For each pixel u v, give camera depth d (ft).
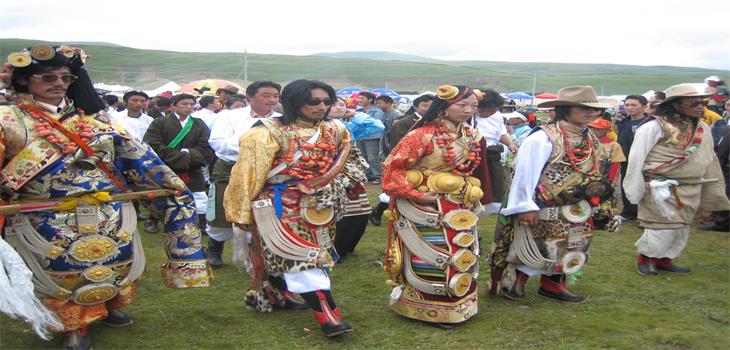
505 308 15.85
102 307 12.54
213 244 19.47
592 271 19.27
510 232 15.93
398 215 14.39
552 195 15.25
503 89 342.44
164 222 13.48
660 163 18.21
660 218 18.33
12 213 11.34
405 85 364.38
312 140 13.60
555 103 15.19
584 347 13.35
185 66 383.86
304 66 420.77
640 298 16.71
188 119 21.33
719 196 18.75
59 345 13.15
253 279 15.25
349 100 38.78
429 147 13.88
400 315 15.15
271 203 13.52
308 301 13.57
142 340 13.56
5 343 13.20
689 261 20.68
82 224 11.91
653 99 29.63
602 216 15.90
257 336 13.88
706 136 18.34
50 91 11.64
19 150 11.48
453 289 13.92
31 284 10.74
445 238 14.02
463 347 13.32
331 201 13.70
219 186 18.75
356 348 13.24
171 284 13.58
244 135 13.62
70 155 11.77
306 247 13.41
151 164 12.90
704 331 14.28
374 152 40.63
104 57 390.83
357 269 19.48
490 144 21.53
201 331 14.14
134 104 28.55
